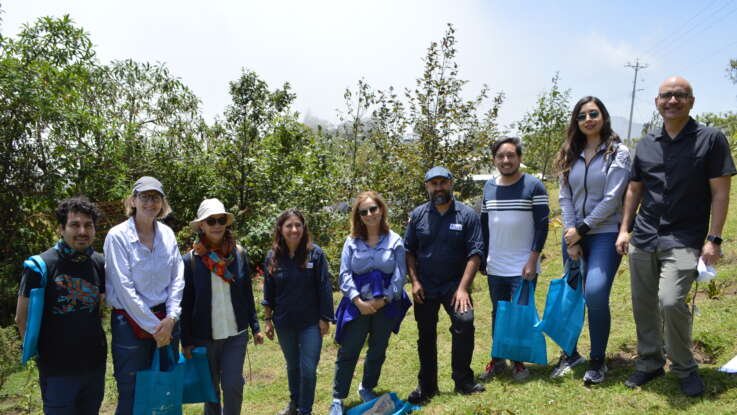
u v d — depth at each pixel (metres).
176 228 13.22
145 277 3.46
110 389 5.65
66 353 3.28
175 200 13.41
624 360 4.26
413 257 4.45
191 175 13.35
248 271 4.05
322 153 13.12
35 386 5.92
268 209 12.11
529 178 4.29
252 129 13.21
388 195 10.60
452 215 4.27
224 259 3.87
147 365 3.48
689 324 3.42
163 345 3.43
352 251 4.23
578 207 4.07
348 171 12.52
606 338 3.88
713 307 5.00
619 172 3.87
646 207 3.58
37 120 9.66
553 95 14.41
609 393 3.67
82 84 10.73
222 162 13.31
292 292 4.14
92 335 3.38
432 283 4.29
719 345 4.10
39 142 9.97
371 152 11.98
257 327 4.11
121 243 3.42
